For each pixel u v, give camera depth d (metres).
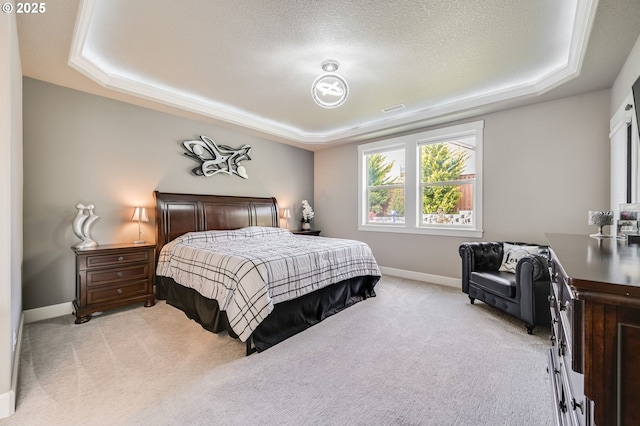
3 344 1.50
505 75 2.94
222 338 2.43
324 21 2.10
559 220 3.20
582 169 3.05
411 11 1.98
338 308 3.08
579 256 1.04
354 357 2.11
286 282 2.48
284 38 2.31
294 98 3.61
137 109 3.54
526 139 3.43
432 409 1.55
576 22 2.02
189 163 4.07
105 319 2.83
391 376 1.86
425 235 4.38
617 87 2.60
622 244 1.45
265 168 5.13
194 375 1.88
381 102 3.70
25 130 2.77
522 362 2.02
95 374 1.88
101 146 3.26
